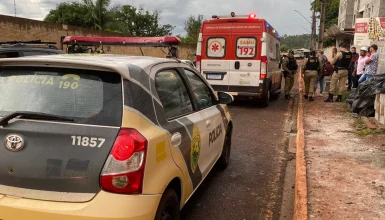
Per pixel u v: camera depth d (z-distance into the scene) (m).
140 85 2.76
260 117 10.05
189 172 3.38
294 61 13.70
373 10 26.81
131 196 2.44
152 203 2.56
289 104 12.55
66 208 2.41
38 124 2.54
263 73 10.85
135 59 3.15
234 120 9.56
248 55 10.94
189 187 3.42
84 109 2.59
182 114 3.45
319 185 4.64
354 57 13.92
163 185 2.71
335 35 33.88
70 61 2.70
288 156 6.45
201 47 11.42
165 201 2.81
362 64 11.87
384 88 8.34
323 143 6.68
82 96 2.64
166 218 2.88
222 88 11.31
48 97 2.68
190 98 3.82
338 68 11.73
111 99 2.60
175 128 3.07
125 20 58.66
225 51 11.14
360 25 18.45
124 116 2.54
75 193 2.44
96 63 2.67
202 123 3.87
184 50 38.94
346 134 7.39
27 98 2.71
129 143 2.45
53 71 2.78
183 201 3.30
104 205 2.39
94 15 42.03
